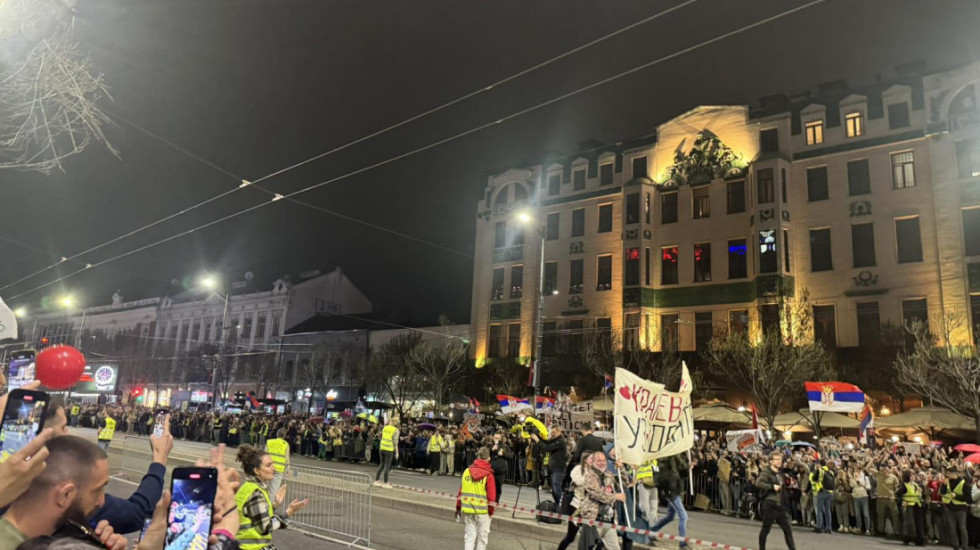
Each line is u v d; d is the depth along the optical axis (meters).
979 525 13.96
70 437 2.25
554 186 44.81
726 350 31.75
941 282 30.81
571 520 8.66
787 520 10.09
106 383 18.73
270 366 58.25
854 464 16.16
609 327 39.72
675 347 37.81
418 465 24.89
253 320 65.12
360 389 46.81
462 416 32.16
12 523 2.05
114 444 24.59
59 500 2.10
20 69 6.36
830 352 31.77
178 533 2.62
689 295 38.00
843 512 15.77
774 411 28.52
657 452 10.00
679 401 10.37
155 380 66.25
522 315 43.59
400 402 42.91
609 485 8.26
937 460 18.73
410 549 9.75
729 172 37.75
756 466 16.86
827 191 34.75
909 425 24.47
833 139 35.03
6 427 2.40
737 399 32.97
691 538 12.41
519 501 16.41
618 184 41.72
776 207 35.00
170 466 17.98
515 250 45.16
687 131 39.78
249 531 5.12
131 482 15.49
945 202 31.34
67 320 87.25
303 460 27.11
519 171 46.47
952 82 32.19
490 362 43.69
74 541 1.80
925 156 32.41
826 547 12.74
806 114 36.00
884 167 33.41
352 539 10.16
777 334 31.47
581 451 11.60
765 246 35.06
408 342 47.41
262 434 30.05
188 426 36.25
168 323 74.06
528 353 42.56
